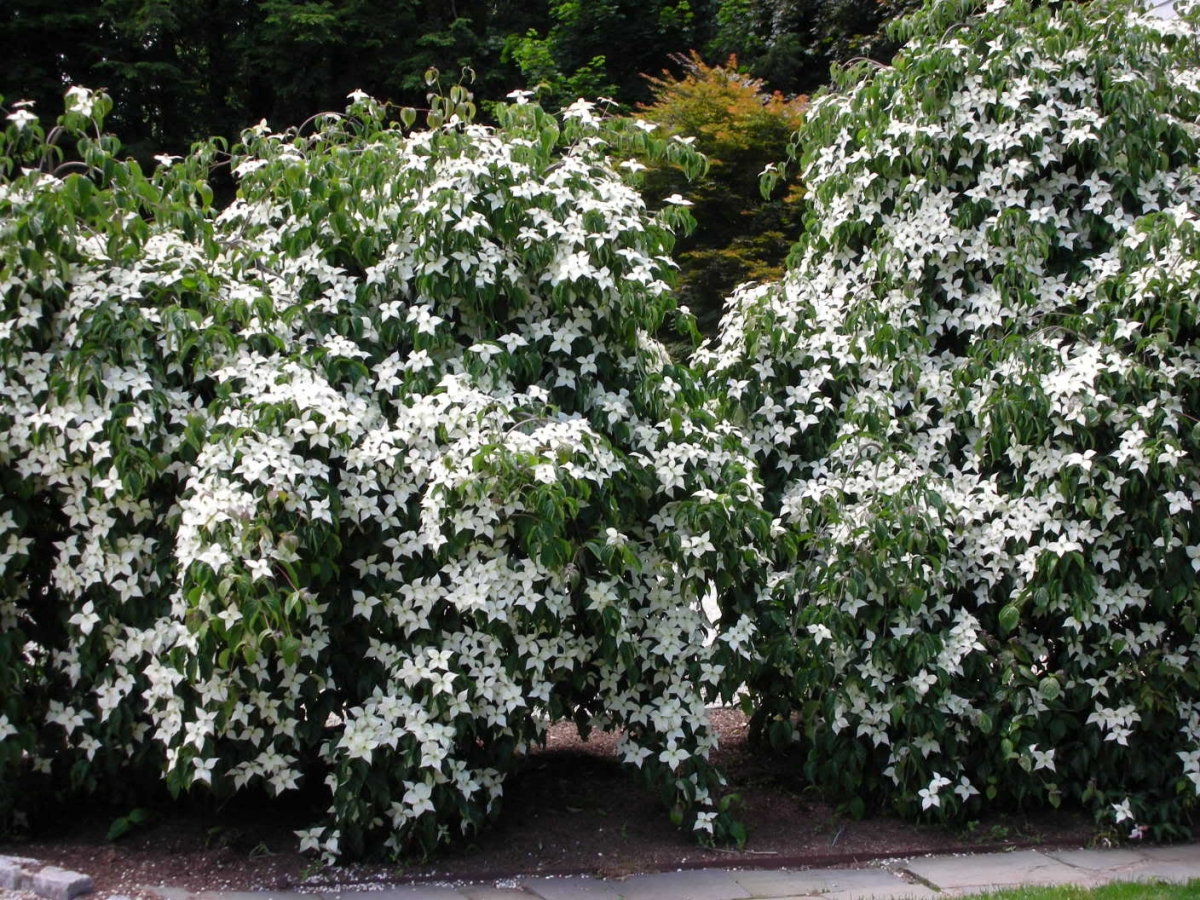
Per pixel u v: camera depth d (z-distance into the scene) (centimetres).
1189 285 408
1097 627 421
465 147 407
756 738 502
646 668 400
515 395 381
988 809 450
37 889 342
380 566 367
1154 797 433
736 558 393
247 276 411
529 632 372
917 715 417
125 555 364
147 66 1349
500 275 397
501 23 1695
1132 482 401
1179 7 537
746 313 495
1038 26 487
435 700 354
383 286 403
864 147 507
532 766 494
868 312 488
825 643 418
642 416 415
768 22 1470
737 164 1134
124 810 422
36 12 1341
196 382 376
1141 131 471
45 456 363
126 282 371
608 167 438
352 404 374
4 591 377
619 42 1528
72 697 388
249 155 452
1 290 357
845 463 464
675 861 392
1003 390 428
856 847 412
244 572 321
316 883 360
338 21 1453
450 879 367
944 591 435
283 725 359
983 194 477
